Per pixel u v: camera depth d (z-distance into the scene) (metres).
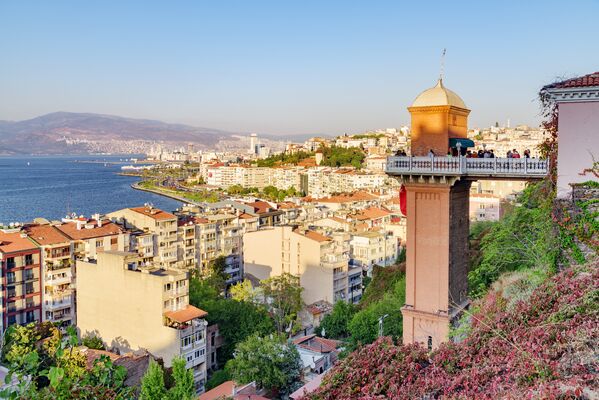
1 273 95.56
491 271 55.16
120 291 82.25
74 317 106.19
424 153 45.47
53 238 105.38
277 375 61.72
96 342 81.75
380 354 22.12
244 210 188.12
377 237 136.88
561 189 33.94
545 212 36.81
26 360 16.89
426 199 45.31
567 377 16.53
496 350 20.62
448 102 44.22
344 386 20.95
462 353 21.55
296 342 75.31
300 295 106.12
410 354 22.12
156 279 77.38
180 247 136.88
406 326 46.31
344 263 116.12
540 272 35.19
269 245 125.62
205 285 100.94
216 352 84.75
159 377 52.84
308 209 189.75
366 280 127.06
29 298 100.12
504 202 120.38
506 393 16.77
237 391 59.41
